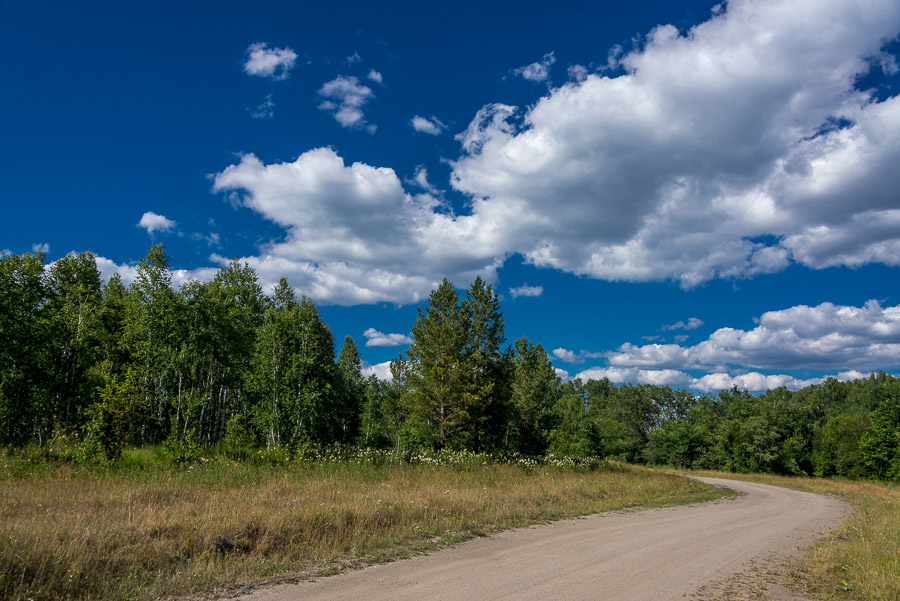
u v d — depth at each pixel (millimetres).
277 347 32812
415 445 37000
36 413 27406
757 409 78875
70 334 29094
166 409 31641
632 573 7695
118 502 10609
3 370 25531
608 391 126000
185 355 31406
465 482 18953
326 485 15070
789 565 8969
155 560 6742
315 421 33562
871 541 10805
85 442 17438
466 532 10266
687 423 74625
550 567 7828
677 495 22688
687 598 6551
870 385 98438
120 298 37344
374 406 59250
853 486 40188
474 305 38969
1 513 8516
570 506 15312
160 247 31797
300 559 7582
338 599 5914
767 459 61812
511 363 39688
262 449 24906
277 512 9461
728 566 8602
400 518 10648
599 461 38094
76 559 6129
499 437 40188
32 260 28141
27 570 5766
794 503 23000
